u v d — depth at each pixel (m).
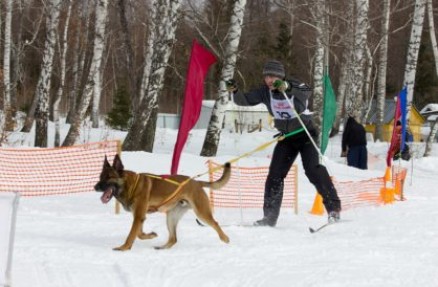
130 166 12.24
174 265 5.84
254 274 5.59
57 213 8.49
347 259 6.28
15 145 17.56
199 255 6.32
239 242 7.13
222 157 14.96
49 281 5.10
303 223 9.02
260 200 11.02
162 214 9.06
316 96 23.39
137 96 22.59
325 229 8.25
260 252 6.55
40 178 10.60
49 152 12.41
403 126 13.37
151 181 6.67
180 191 6.77
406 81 20.72
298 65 43.22
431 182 15.55
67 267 5.57
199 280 5.32
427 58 47.84
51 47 19.30
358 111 20.25
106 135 24.27
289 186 12.66
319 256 6.42
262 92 8.64
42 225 7.56
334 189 8.72
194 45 8.36
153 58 15.98
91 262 5.84
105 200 6.52
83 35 31.25
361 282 5.40
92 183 10.65
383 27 27.61
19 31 31.81
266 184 8.69
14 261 5.66
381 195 11.79
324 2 22.33
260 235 7.61
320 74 23.25
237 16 16.36
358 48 19.92
